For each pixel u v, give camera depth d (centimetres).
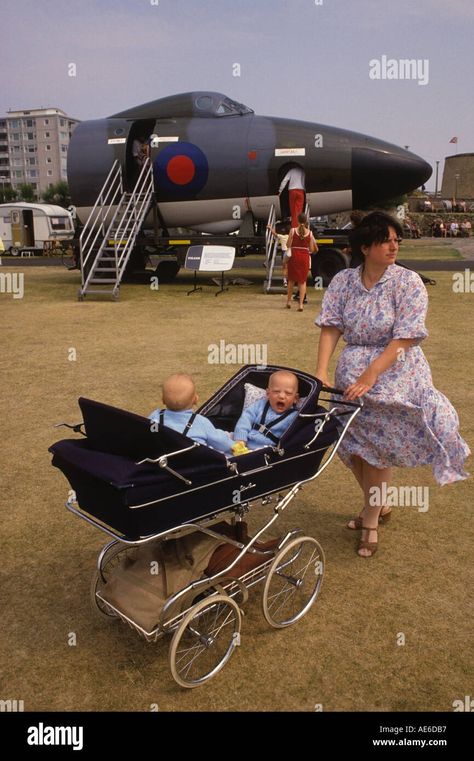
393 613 341
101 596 309
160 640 325
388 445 373
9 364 863
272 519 327
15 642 322
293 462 332
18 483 500
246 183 1588
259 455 309
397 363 366
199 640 310
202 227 1720
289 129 1562
